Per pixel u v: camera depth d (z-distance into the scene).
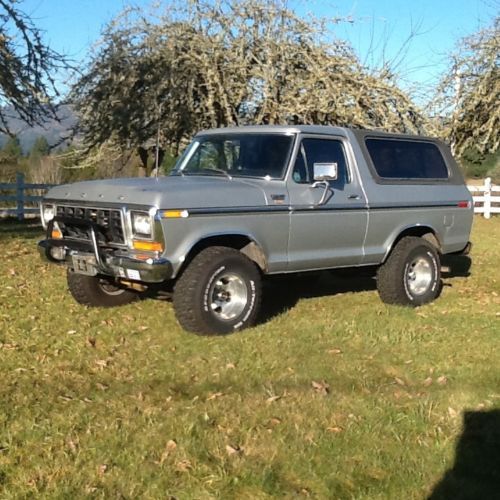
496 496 3.60
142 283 6.77
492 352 6.07
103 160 20.28
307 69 18.55
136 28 18.41
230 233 6.32
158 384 5.12
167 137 18.66
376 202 7.53
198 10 18.44
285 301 8.01
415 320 7.20
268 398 4.80
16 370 5.32
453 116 22.27
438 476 3.78
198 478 3.68
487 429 4.40
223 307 6.43
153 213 5.84
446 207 8.31
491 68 21.73
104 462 3.81
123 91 18.17
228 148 7.28
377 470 3.82
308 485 3.65
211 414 4.48
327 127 7.45
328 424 4.39
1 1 13.01
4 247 11.84
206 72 17.67
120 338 6.27
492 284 9.55
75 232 6.55
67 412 4.47
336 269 7.62
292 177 6.87
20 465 3.77
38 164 27.73
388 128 18.25
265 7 18.17
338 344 6.23
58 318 6.88
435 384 5.27
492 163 32.25
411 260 7.89
